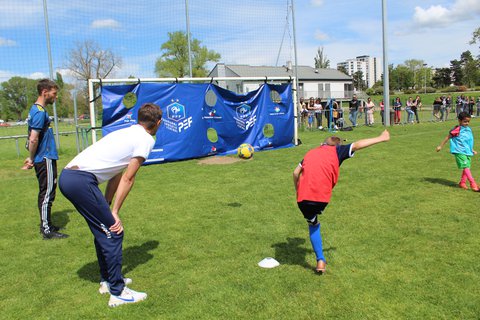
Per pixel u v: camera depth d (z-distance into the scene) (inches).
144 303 134.7
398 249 172.9
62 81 1493.6
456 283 140.3
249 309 128.5
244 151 435.2
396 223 206.5
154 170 394.0
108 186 156.4
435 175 317.4
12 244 198.2
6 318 128.5
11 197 300.0
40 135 204.2
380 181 301.9
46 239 204.2
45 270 165.9
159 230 210.7
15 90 1926.7
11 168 444.1
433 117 985.5
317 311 126.0
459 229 194.1
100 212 133.1
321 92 1941.4
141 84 426.3
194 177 349.4
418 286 139.3
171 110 442.0
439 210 225.5
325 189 150.6
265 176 342.6
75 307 134.6
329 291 138.3
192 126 456.1
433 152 438.3
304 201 150.4
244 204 255.9
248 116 501.4
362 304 129.0
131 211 247.8
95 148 136.4
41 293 145.3
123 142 135.9
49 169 205.3
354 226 204.5
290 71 896.9
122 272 159.6
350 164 376.5
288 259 167.5
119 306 133.8
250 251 178.1
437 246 174.2
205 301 134.4
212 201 265.4
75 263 173.0
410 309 125.1
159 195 286.8
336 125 771.4
